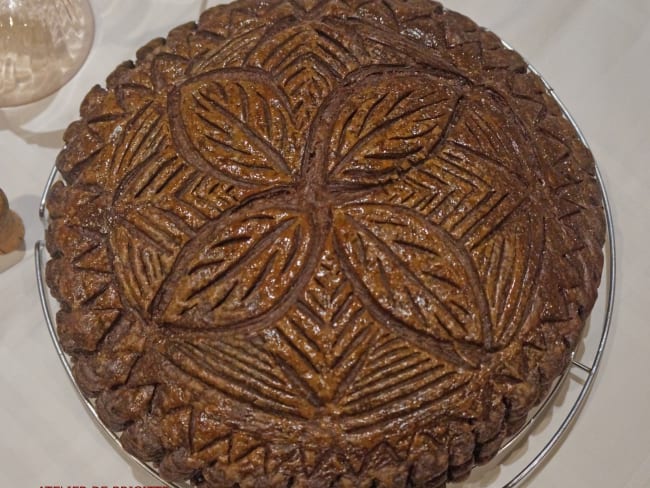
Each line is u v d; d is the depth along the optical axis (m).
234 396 0.42
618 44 0.57
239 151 0.45
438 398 0.42
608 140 0.56
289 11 0.48
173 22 0.57
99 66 0.56
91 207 0.45
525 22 0.58
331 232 0.43
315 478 0.42
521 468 0.49
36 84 0.55
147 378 0.43
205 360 0.42
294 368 0.42
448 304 0.43
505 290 0.43
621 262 0.53
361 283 0.43
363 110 0.45
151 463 0.49
